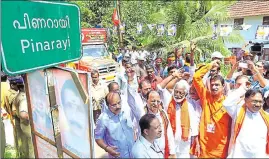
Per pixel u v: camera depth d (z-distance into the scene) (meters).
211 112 2.55
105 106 2.35
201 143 2.64
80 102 1.75
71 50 1.82
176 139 2.67
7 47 1.30
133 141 2.43
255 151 2.37
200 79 2.63
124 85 3.19
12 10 1.31
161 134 2.38
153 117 2.25
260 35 3.59
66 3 1.73
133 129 2.60
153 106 2.46
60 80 1.79
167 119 2.52
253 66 2.81
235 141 2.43
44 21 1.53
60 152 1.90
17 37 1.35
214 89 2.49
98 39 5.31
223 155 2.53
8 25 1.30
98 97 3.44
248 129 2.37
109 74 4.91
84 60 5.00
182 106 2.65
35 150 2.12
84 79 1.73
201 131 2.64
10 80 2.68
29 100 1.98
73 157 1.92
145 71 3.74
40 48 1.52
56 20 1.64
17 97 2.52
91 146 1.81
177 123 2.66
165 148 2.47
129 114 2.49
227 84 2.75
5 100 2.74
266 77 2.88
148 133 2.27
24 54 1.40
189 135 2.65
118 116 2.33
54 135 1.85
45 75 1.75
